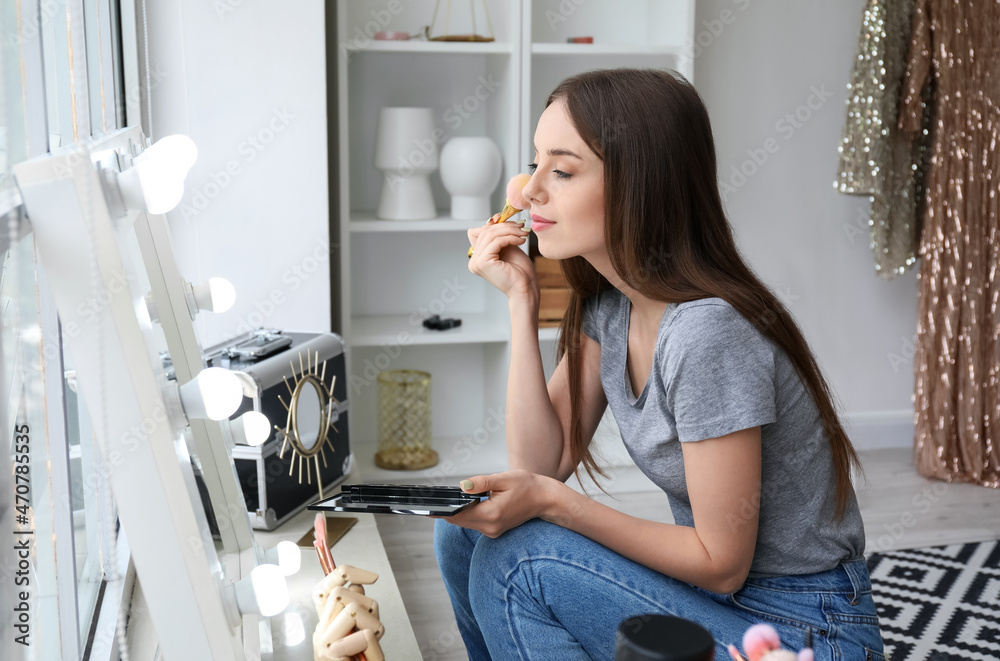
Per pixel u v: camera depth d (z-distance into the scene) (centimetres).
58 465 86
